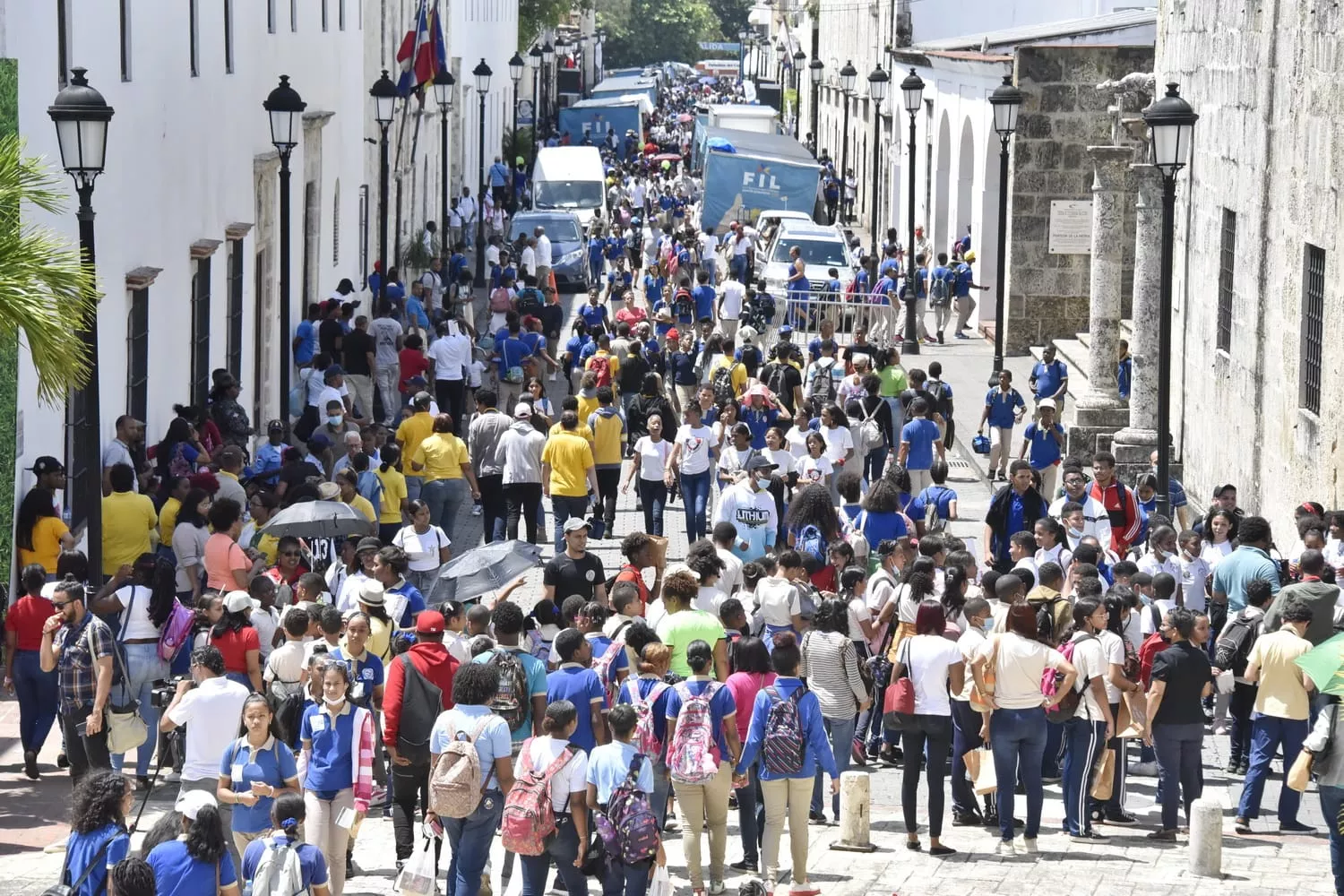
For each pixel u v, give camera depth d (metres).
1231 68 41.28
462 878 19.55
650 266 76.25
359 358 49.34
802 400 43.66
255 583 25.16
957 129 79.00
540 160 102.31
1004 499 31.45
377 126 71.69
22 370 30.66
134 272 36.97
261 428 51.31
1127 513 31.45
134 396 38.50
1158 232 46.06
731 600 23.39
